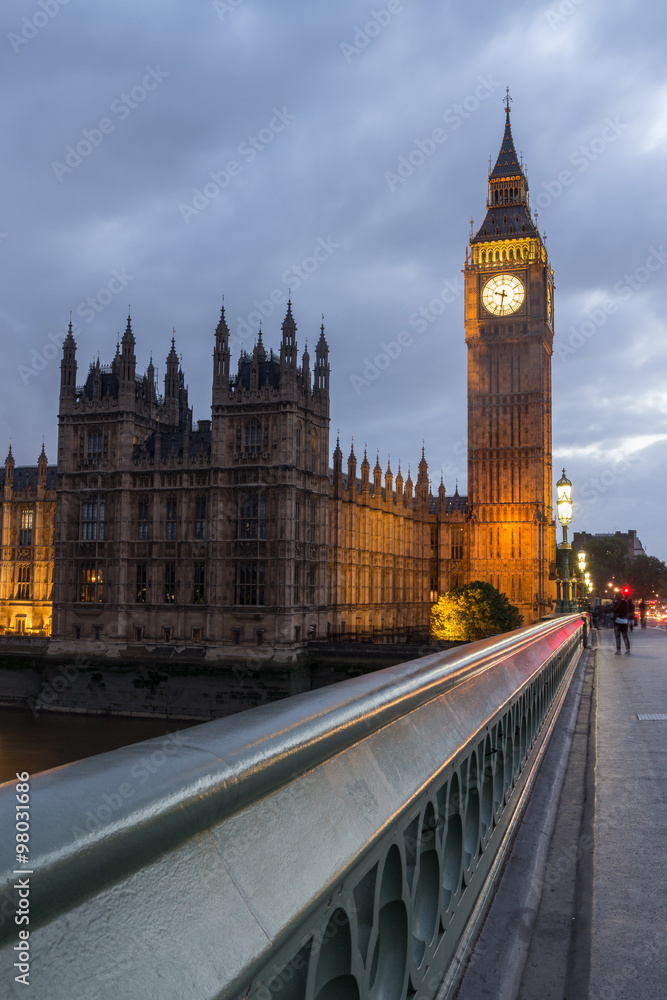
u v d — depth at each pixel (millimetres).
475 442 137000
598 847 5957
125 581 97312
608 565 196125
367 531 118438
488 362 138250
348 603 111938
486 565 134000
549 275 144250
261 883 2156
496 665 6969
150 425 105688
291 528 90625
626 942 4379
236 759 2125
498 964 4195
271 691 88125
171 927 1808
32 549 117812
